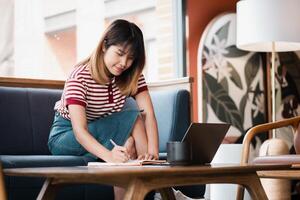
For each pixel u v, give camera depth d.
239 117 3.94
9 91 2.73
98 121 2.33
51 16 3.38
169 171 1.38
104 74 2.32
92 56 2.31
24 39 3.24
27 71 3.25
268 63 4.12
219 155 3.19
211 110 3.80
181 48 3.86
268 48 3.83
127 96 2.43
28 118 2.75
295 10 3.54
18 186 2.16
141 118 2.35
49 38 3.37
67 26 3.46
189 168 1.43
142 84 2.48
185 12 3.83
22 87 2.85
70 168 1.57
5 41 3.14
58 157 2.28
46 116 2.82
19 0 3.22
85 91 2.30
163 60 3.87
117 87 2.38
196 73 3.83
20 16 3.22
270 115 4.07
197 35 3.86
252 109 4.02
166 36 3.89
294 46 3.83
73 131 2.22
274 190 3.12
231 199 3.11
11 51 3.17
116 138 2.30
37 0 3.31
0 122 2.64
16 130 2.69
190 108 3.00
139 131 2.31
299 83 4.29
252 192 1.59
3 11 3.14
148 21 3.85
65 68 3.46
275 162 2.38
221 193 3.13
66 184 1.67
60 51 3.43
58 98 2.91
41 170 1.47
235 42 3.96
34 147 2.74
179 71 3.87
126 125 2.30
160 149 2.94
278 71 4.19
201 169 1.44
